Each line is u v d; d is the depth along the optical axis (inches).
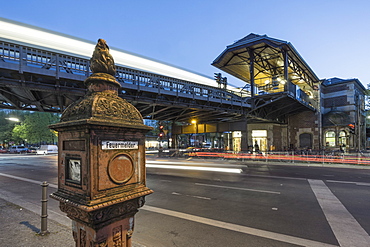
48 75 513.3
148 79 696.4
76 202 72.3
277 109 1010.7
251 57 900.6
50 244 152.4
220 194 320.8
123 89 638.5
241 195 314.2
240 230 191.3
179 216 227.6
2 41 466.3
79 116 77.9
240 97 972.6
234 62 1025.5
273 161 829.2
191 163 797.9
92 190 70.3
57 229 180.9
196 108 797.9
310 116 1230.3
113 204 73.2
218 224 205.2
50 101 721.6
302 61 904.9
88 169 70.6
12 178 498.6
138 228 197.2
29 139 1945.1
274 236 179.0
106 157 75.1
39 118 1934.1
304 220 214.2
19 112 2487.7
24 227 185.2
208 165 721.6
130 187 83.0
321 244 164.7
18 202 279.7
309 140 1224.8
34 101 663.8
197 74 1231.5
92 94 84.2
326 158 813.2
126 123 80.9
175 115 1031.6
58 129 84.8
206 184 396.8
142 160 89.4
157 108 887.1
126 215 81.2
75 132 77.3
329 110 1268.5
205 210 247.1
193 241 171.3
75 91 577.0
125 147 82.0
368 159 776.3
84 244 77.2
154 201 284.8
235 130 983.0
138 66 966.4
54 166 769.6
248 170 590.2
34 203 278.4
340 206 259.1
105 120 75.4
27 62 504.4
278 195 313.3
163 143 2544.3
